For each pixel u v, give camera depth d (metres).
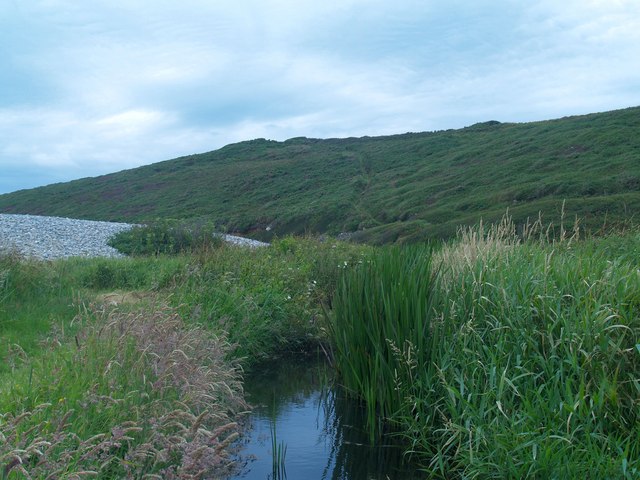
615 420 4.18
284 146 94.75
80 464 3.45
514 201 38.62
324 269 11.44
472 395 4.95
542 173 45.66
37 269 9.10
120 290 9.47
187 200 61.50
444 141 73.94
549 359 4.80
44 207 66.69
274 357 8.63
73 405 4.01
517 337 5.06
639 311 4.85
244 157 84.50
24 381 4.61
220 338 7.11
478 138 72.25
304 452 5.29
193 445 3.68
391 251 7.24
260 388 7.23
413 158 68.44
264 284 9.84
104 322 5.57
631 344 4.64
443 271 6.31
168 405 4.33
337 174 65.38
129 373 4.52
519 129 69.50
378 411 5.89
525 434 4.21
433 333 5.64
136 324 5.30
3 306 7.54
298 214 48.50
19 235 17.47
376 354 5.82
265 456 5.19
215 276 9.74
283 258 12.32
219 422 5.32
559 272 5.70
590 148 49.31
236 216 51.78
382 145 81.56
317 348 9.09
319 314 9.62
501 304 5.45
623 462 3.71
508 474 4.13
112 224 22.42
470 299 5.80
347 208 48.94
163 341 5.07
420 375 5.52
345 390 6.57
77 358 4.65
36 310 7.62
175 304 8.00
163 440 3.79
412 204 45.72
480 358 5.18
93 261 12.13
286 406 6.54
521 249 6.82
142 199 63.97
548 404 4.49
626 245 7.86
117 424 3.91
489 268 6.19
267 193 60.53
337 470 4.96
